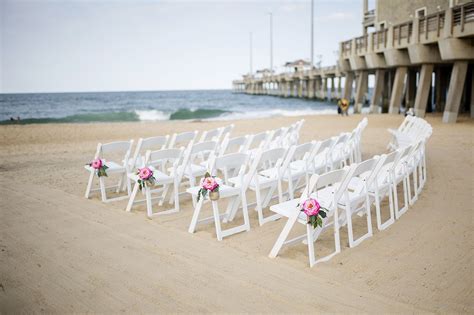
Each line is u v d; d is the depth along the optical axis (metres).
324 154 6.55
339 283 3.17
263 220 4.74
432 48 16.19
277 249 3.74
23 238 4.25
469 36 13.38
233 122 19.69
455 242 3.97
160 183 5.16
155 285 3.15
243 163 4.77
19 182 7.05
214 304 2.85
